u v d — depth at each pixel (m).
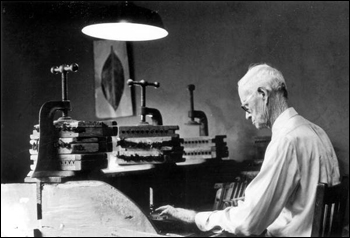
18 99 5.94
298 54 4.07
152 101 5.00
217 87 4.54
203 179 3.29
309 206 1.96
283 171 1.94
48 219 2.13
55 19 5.76
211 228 2.11
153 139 2.82
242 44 4.39
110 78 5.32
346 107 3.84
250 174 3.21
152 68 5.01
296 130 2.01
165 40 4.92
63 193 2.11
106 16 2.54
